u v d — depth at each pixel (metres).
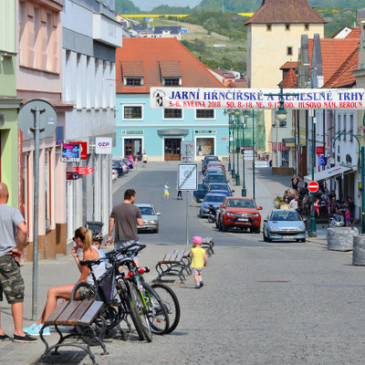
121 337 23.33
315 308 30.02
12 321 25.80
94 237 25.94
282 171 180.62
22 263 47.41
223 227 94.88
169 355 20.62
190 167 67.75
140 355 20.66
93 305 20.33
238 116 180.88
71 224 64.12
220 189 130.62
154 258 56.25
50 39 54.78
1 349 20.89
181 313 29.03
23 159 46.50
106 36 77.19
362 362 19.48
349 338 23.12
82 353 20.83
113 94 87.94
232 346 21.92
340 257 60.03
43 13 51.94
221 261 54.72
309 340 22.81
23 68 46.94
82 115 69.81
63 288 23.09
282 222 82.56
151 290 23.55
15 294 21.98
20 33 46.84
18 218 21.73
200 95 60.19
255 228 94.69
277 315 28.27
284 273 45.47
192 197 142.88
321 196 108.31
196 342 22.66
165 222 108.88
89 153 73.50
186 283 40.81
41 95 51.94
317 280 41.12
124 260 23.42
